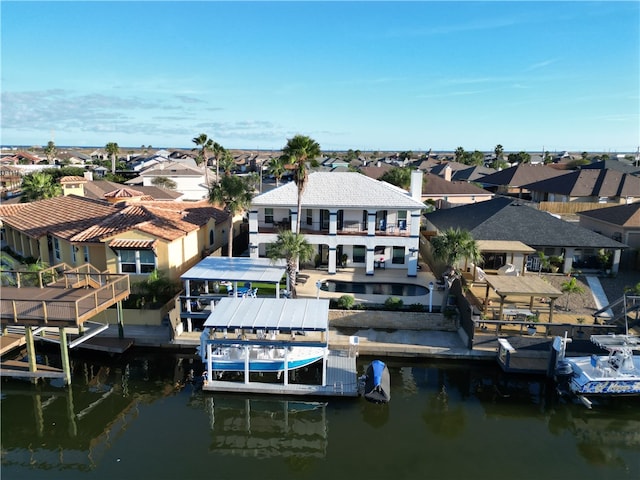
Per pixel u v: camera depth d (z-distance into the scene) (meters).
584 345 25.17
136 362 25.67
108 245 31.00
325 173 39.12
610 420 21.33
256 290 29.75
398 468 17.73
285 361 22.25
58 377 23.14
